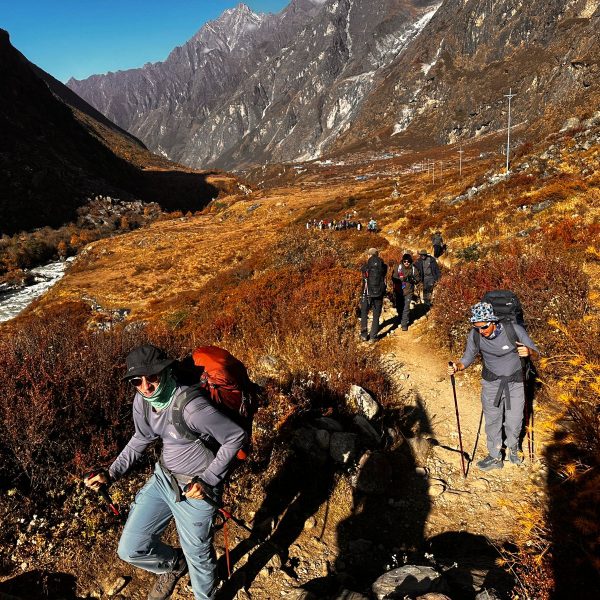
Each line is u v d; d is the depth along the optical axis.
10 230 90.25
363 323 8.62
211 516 2.61
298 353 6.66
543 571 2.88
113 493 3.53
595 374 4.58
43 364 4.16
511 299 4.28
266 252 22.78
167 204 160.38
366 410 5.12
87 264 61.72
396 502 4.03
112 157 169.12
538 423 4.90
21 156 114.62
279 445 4.25
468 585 2.93
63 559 3.10
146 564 2.79
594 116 26.83
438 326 8.17
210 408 2.41
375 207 44.06
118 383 4.25
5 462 3.40
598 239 10.02
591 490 3.37
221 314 10.45
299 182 187.88
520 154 30.41
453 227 20.31
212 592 2.83
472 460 4.62
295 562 3.37
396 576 2.93
